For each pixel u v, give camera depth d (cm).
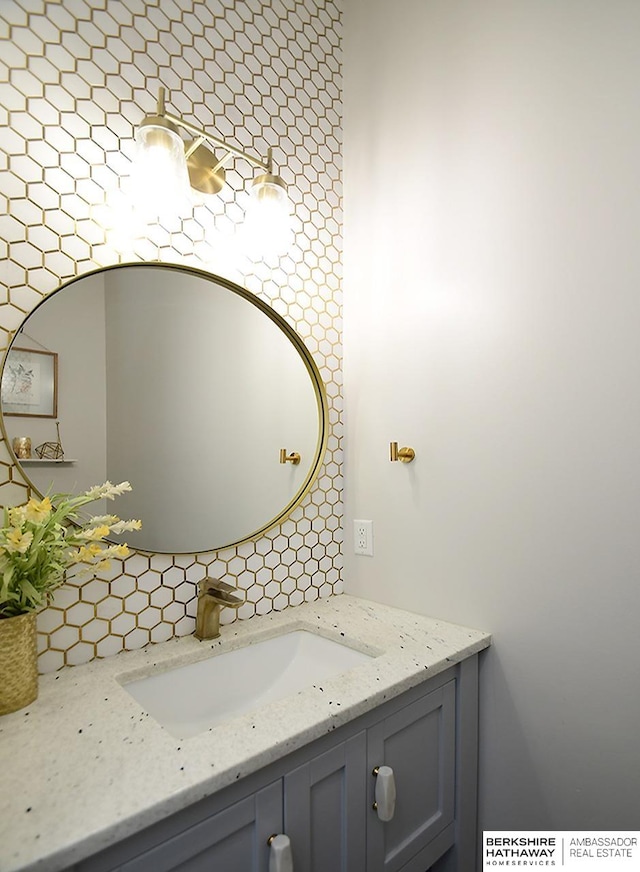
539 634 109
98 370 103
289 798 76
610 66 99
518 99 113
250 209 125
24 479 93
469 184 122
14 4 93
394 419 139
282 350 138
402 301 138
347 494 153
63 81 98
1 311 91
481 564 119
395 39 140
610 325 99
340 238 154
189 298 119
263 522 131
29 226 94
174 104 115
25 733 75
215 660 111
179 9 116
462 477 123
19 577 81
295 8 143
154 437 111
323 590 147
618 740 98
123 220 107
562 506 105
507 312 115
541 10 109
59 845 53
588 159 102
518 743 112
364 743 89
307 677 120
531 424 110
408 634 117
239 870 70
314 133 147
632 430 96
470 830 114
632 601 96
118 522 98
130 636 106
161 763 67
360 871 87
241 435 128
